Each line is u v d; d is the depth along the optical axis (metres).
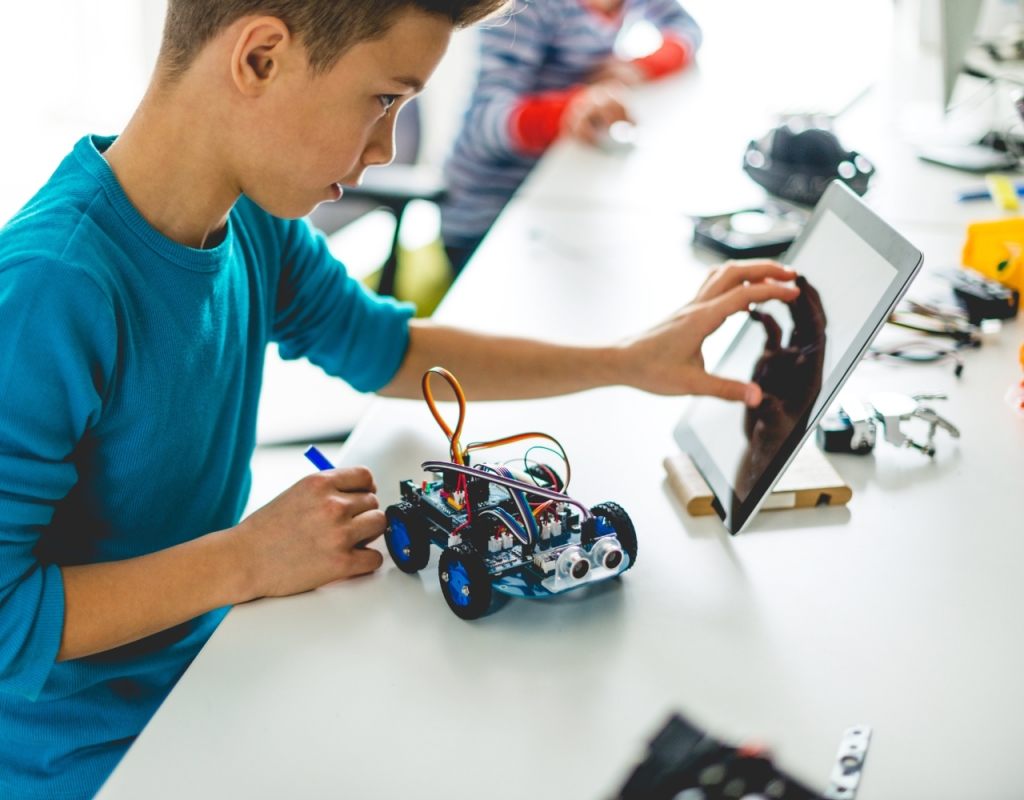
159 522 0.84
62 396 0.70
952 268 1.26
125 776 0.59
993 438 0.96
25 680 0.70
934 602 0.73
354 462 0.93
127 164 0.77
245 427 0.97
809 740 0.61
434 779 0.58
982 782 0.58
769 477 0.77
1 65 3.49
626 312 1.25
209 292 0.82
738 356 0.99
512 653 0.68
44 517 0.71
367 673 0.67
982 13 1.84
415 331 1.06
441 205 2.27
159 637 0.84
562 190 1.67
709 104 2.14
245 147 0.75
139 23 3.43
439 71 3.29
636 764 0.59
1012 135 1.73
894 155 1.76
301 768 0.59
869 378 1.07
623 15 2.28
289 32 0.68
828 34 2.48
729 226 1.45
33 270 0.70
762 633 0.70
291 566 0.75
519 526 0.71
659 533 0.82
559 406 1.03
